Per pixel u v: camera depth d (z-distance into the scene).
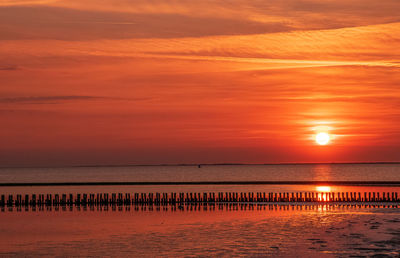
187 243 43.53
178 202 79.19
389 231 47.66
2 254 40.31
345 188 112.94
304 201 77.75
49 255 39.78
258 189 112.56
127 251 40.72
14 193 104.44
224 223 54.91
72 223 56.59
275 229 50.03
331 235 45.97
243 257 37.88
